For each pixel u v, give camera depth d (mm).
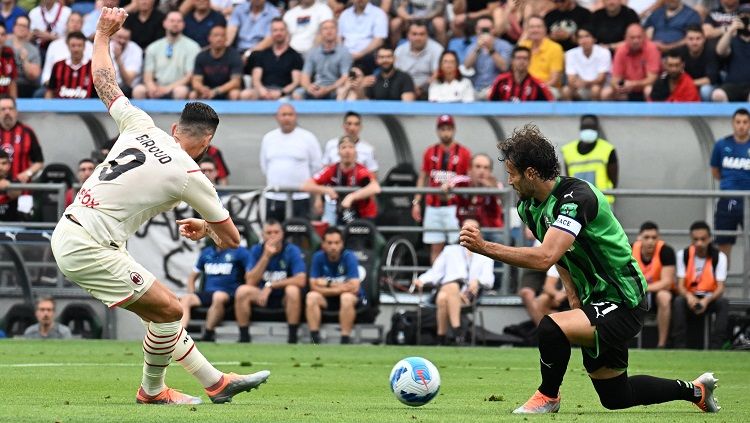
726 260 56219
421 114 63094
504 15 71625
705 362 46062
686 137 63156
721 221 58250
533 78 64625
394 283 58875
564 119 63312
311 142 63031
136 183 23391
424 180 61094
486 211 59188
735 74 67062
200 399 25094
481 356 48000
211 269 57000
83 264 23281
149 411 22625
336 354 47938
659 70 67250
